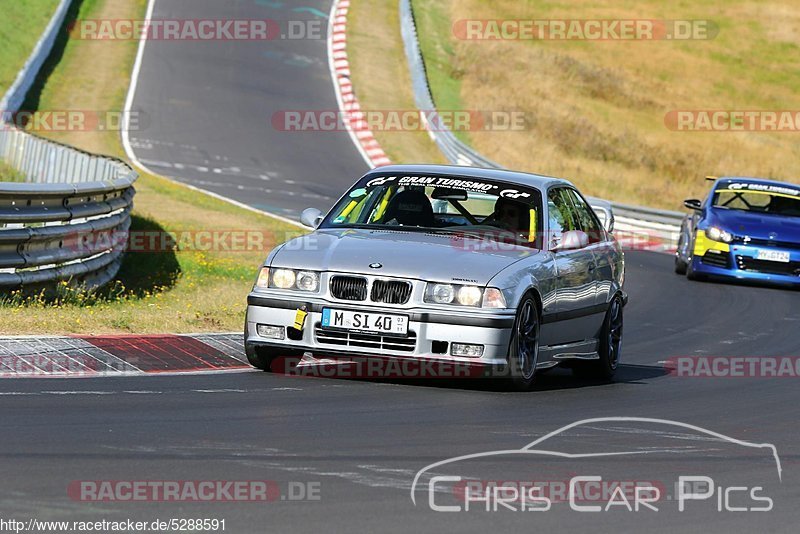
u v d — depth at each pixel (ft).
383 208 96.53
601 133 437.99
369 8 525.75
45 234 118.21
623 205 277.44
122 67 400.06
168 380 82.74
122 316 106.22
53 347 88.43
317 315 85.56
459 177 98.32
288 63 429.79
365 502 53.21
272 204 252.83
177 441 63.46
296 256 87.97
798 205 202.18
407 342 84.33
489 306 84.28
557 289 92.94
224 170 296.10
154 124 340.59
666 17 623.36
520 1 611.88
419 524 50.14
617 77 522.47
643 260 231.71
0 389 74.64
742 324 150.10
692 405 88.99
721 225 193.57
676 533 51.21
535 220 94.99
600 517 52.95
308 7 514.27
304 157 323.57
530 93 466.70
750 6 654.53
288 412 73.67
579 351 98.22
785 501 58.49
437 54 486.79
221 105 371.35
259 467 58.75
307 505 52.16
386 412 75.82
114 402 73.15
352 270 85.51
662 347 127.85
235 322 114.42
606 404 86.43
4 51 390.01
